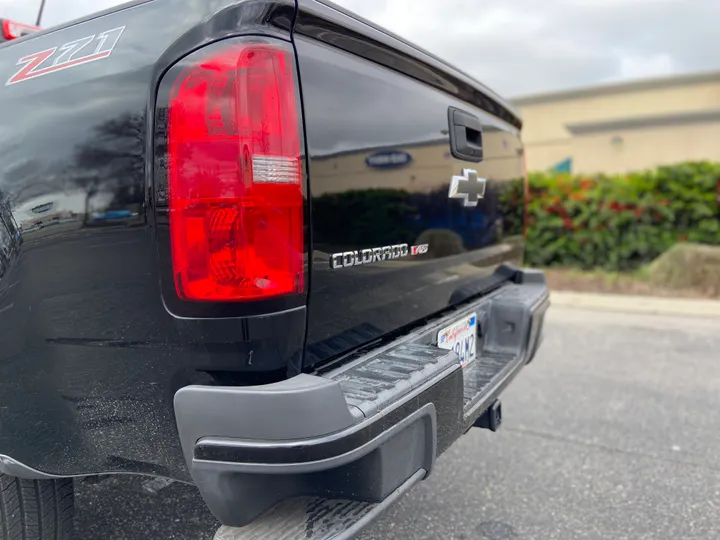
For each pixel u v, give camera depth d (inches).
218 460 54.1
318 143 61.9
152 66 56.0
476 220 104.1
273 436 52.7
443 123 89.3
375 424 56.2
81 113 59.5
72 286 60.9
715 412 151.3
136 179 56.6
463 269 99.7
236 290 55.0
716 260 317.7
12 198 63.2
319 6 62.3
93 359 61.5
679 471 121.0
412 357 71.7
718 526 102.0
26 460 68.6
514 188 126.2
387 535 99.2
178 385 58.2
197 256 55.0
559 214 371.6
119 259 58.1
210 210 54.4
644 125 620.7
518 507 108.1
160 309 57.1
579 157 662.5
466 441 135.6
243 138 54.2
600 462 125.1
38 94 63.0
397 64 77.7
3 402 67.8
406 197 79.3
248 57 54.6
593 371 185.2
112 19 61.6
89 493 108.7
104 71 58.8
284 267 57.4
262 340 56.2
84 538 95.7
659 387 170.2
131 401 60.7
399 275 78.5
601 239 357.4
